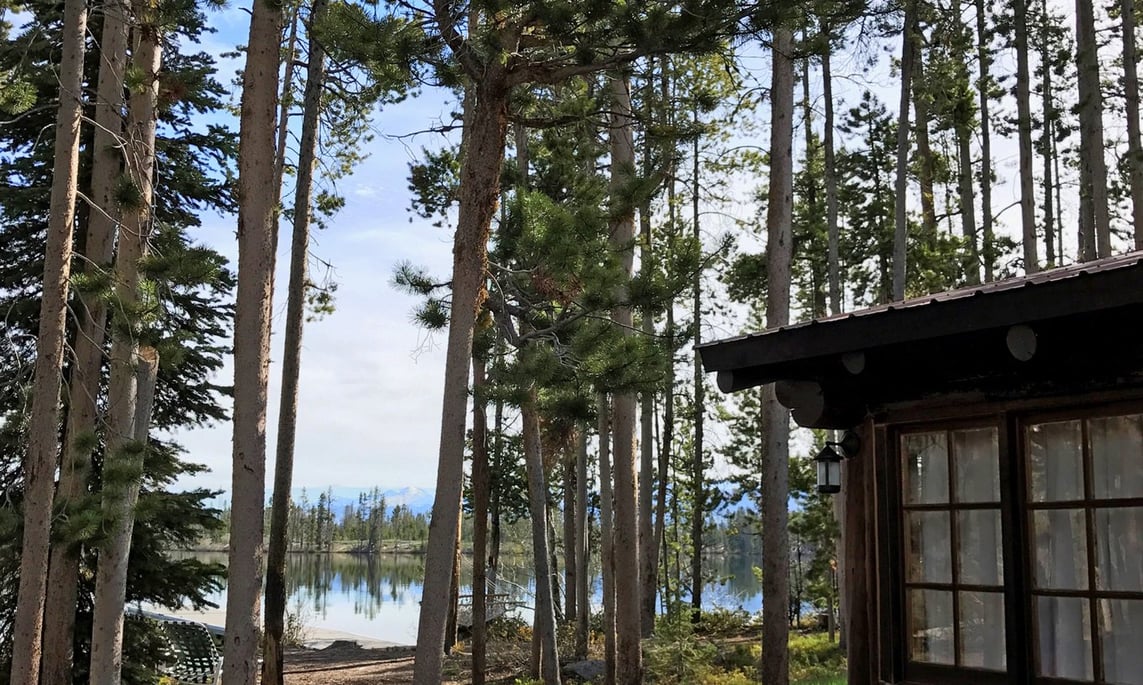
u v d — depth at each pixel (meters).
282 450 14.44
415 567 85.56
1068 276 3.87
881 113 23.89
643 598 22.41
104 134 11.02
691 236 9.18
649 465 22.69
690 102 12.91
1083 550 4.59
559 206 8.95
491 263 9.55
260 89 8.59
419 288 10.42
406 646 24.11
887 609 5.34
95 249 11.04
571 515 22.73
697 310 25.25
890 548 5.37
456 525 7.86
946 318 4.36
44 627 11.17
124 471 9.10
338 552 120.56
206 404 13.93
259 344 8.42
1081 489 4.62
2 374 11.75
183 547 13.42
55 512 10.20
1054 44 20.89
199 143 14.01
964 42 19.45
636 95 12.84
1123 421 4.49
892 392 5.47
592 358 8.46
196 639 14.93
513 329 11.02
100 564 10.20
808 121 21.02
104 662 10.08
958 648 5.04
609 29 7.52
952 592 5.10
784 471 12.34
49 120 12.95
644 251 8.90
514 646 21.05
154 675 12.81
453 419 7.83
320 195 16.50
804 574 30.31
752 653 19.30
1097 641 4.49
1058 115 20.86
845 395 5.70
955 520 5.14
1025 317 4.07
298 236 14.82
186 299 13.54
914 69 19.25
